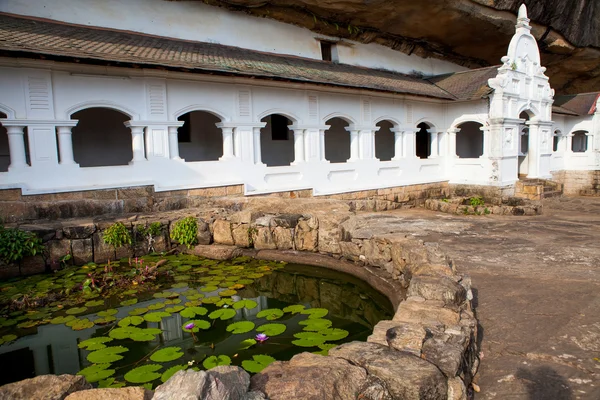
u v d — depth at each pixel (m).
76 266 6.68
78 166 7.99
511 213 11.43
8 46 6.57
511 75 14.41
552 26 16.59
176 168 9.18
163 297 5.49
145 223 7.26
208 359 3.82
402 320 3.26
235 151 10.22
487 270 5.77
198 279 6.16
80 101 7.95
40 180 7.62
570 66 19.94
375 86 12.27
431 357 2.71
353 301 6.02
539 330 3.82
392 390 2.44
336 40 14.72
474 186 14.90
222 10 12.16
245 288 5.91
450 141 15.61
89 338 4.44
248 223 7.34
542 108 16.42
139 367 3.73
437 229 9.05
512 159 15.02
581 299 4.57
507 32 15.81
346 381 2.38
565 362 3.26
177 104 9.12
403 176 14.35
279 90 10.84
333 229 6.75
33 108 7.47
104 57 7.47
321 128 11.88
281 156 14.56
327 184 12.15
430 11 13.99
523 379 3.05
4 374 3.91
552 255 6.59
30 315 4.95
